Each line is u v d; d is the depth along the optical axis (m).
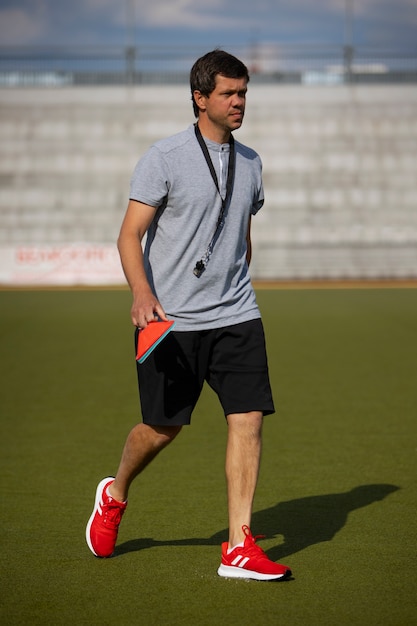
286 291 48.44
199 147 8.09
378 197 65.25
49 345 26.48
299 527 9.77
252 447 8.20
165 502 10.82
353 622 7.09
